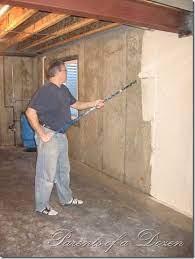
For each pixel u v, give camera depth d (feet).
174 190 9.70
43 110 8.79
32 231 8.33
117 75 12.18
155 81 10.10
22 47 18.39
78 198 10.75
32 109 8.67
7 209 9.87
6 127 21.02
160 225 8.57
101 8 6.68
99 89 13.58
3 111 20.81
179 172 9.42
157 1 7.36
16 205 10.21
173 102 9.43
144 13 7.45
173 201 9.78
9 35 15.49
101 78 13.37
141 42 10.62
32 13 9.63
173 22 8.08
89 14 6.67
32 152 18.76
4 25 12.67
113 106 12.64
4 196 11.07
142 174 11.21
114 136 12.74
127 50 11.45
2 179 13.12
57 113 9.03
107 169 13.48
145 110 10.71
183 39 8.84
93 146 14.53
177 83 9.21
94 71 13.92
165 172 10.02
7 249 7.40
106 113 13.23
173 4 7.68
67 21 11.98
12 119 21.09
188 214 9.18
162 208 9.75
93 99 14.15
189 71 8.76
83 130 15.39
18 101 21.13
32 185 12.35
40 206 9.47
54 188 12.00
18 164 15.74
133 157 11.62
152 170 10.66
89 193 11.26
